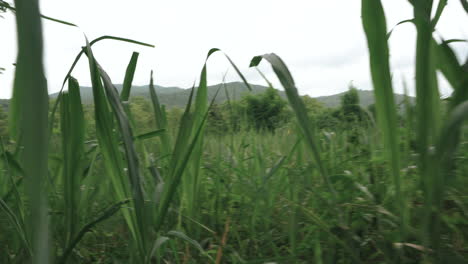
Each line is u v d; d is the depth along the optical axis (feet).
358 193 4.18
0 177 4.43
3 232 3.86
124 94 4.36
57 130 4.95
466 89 2.50
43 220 1.10
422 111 2.81
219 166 5.66
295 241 3.54
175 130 5.86
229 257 3.64
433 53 3.12
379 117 3.02
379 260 3.29
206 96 4.28
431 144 2.98
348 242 3.26
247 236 4.27
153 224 3.51
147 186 4.57
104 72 3.22
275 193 4.63
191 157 4.30
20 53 0.96
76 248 3.85
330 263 3.18
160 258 3.54
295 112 2.89
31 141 0.95
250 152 6.88
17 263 3.27
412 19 3.02
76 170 3.60
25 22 0.97
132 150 3.04
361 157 4.97
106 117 3.33
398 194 3.05
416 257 3.05
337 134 6.34
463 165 3.41
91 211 4.45
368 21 2.85
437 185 2.56
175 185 3.31
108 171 3.44
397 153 3.01
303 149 5.19
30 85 0.95
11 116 3.99
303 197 4.35
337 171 4.84
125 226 4.39
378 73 2.91
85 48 3.28
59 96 3.34
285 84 2.89
